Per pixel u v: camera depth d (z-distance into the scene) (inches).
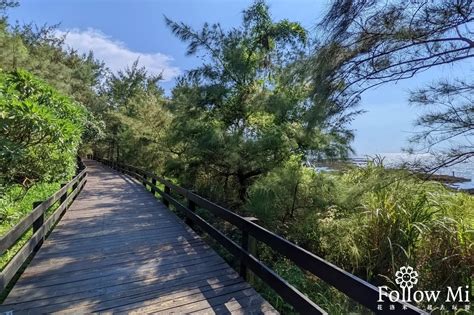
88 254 139.3
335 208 189.6
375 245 156.9
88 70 925.8
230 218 130.6
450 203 154.1
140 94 816.9
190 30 291.3
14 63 403.9
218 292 104.3
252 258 109.0
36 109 151.6
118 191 355.3
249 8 287.4
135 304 95.7
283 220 210.5
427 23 102.5
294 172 208.7
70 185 245.4
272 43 286.7
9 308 91.5
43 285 107.1
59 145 185.5
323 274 74.1
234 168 283.4
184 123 300.5
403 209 151.8
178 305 95.3
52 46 783.7
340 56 115.6
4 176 169.8
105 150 1013.8
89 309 92.2
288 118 236.4
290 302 86.7
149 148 533.0
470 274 130.1
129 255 139.3
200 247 152.3
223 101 293.3
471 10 95.2
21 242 156.1
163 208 254.1
